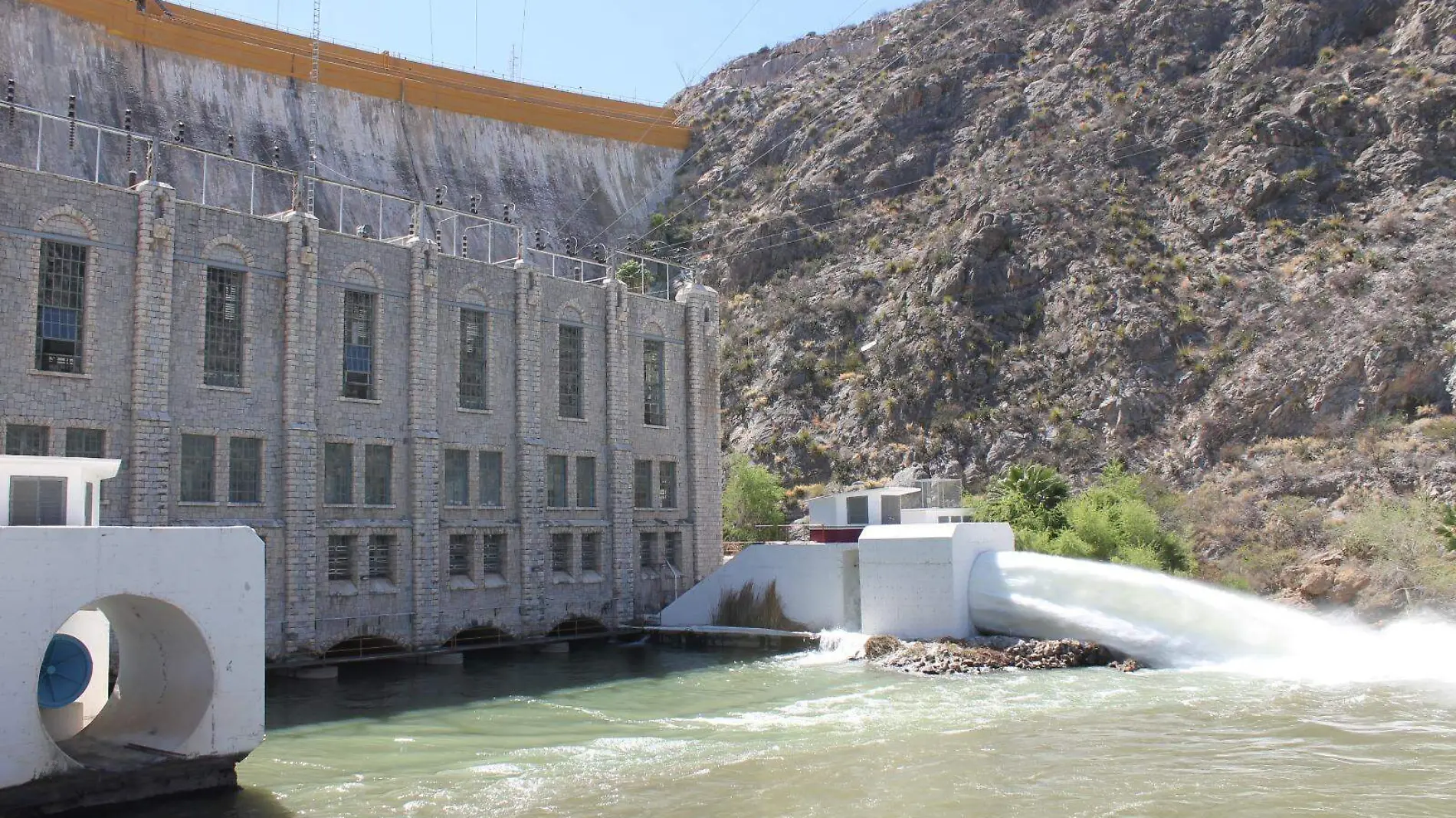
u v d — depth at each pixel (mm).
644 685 42125
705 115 145000
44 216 38156
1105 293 87812
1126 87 108250
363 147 111375
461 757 29125
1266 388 76000
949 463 83812
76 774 22781
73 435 38469
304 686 42188
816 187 119875
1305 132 90250
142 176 87125
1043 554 51844
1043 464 80500
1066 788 24750
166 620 25047
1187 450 77062
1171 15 111500
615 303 59094
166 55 99750
